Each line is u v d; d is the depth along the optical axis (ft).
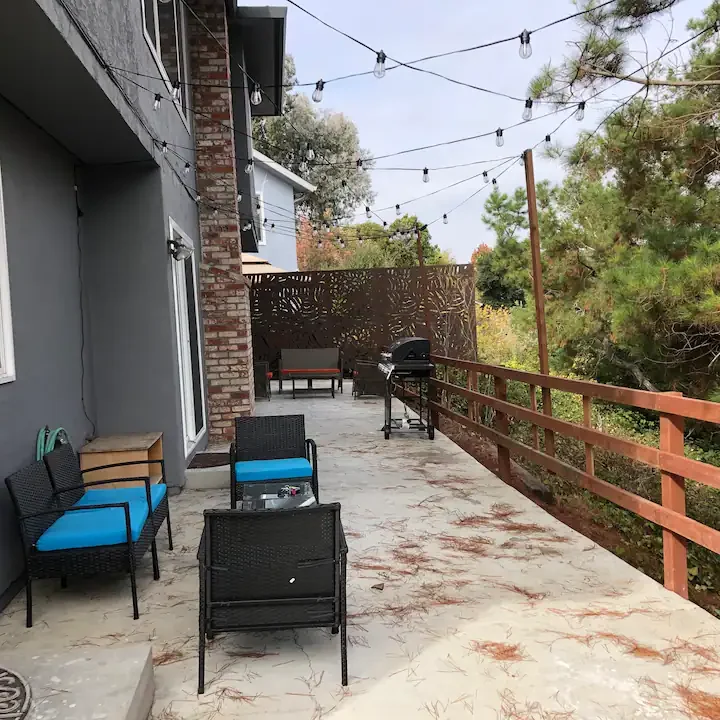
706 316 23.44
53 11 8.93
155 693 7.93
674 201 27.40
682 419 11.24
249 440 15.29
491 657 8.70
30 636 9.52
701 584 19.42
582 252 36.22
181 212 20.39
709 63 23.65
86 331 16.19
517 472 24.88
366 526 14.51
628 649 8.86
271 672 8.43
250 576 8.35
